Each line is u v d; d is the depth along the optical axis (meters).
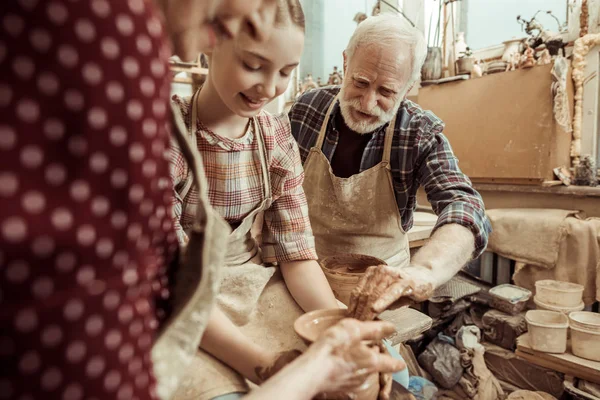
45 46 0.34
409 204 1.75
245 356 0.82
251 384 0.82
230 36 0.66
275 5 0.70
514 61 2.54
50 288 0.36
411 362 2.30
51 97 0.34
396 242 1.81
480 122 2.64
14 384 0.36
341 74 3.32
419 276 0.97
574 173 2.42
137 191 0.41
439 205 1.44
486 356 2.34
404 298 0.97
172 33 0.59
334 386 0.57
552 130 2.34
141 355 0.45
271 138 1.05
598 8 2.37
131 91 0.39
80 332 0.38
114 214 0.40
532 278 2.39
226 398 0.77
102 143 0.38
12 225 0.33
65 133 0.36
